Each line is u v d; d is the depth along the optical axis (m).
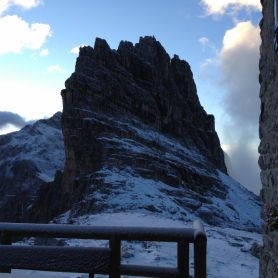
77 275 12.05
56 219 47.03
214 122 104.62
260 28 8.55
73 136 59.00
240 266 19.12
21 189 132.50
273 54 7.25
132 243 21.20
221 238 26.95
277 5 6.91
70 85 62.97
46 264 5.31
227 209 60.84
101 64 72.56
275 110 7.09
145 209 42.66
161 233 4.99
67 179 58.66
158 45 94.56
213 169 81.19
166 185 56.06
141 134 67.12
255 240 29.08
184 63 102.38
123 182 49.03
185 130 89.44
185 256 4.92
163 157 64.81
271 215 7.25
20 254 5.37
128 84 75.88
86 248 5.26
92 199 44.50
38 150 158.38
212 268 18.09
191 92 100.00
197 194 58.72
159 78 88.81
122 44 83.12
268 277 7.39
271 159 7.34
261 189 8.21
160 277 4.99
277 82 6.96
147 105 76.50
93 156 56.59
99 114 63.50
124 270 5.13
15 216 92.81
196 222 5.40
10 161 152.00
